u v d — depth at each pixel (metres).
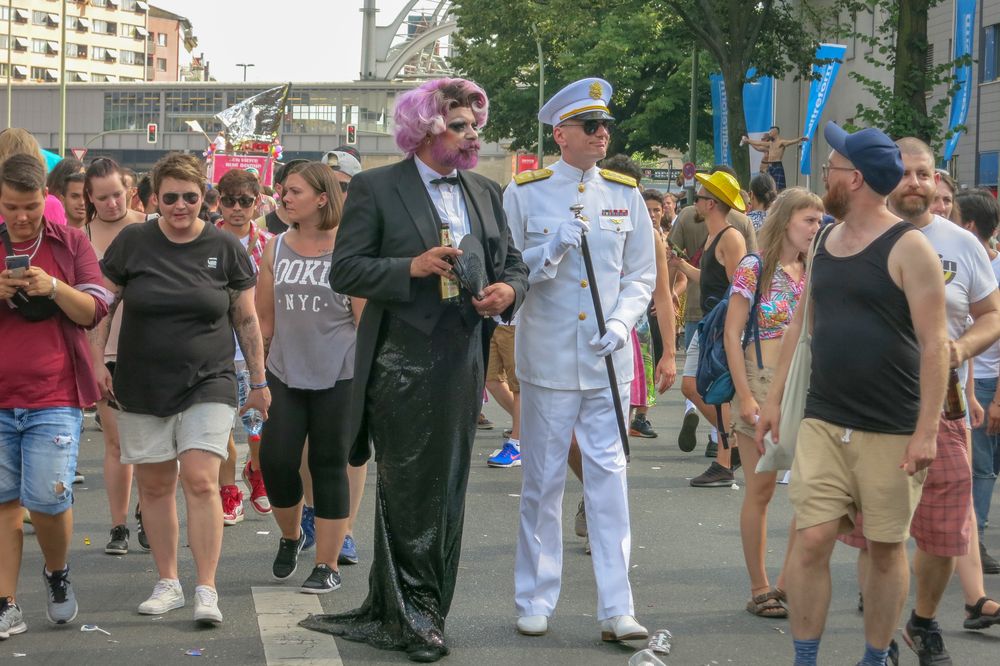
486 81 49.16
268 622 5.78
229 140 22.02
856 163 4.69
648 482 9.70
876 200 4.73
